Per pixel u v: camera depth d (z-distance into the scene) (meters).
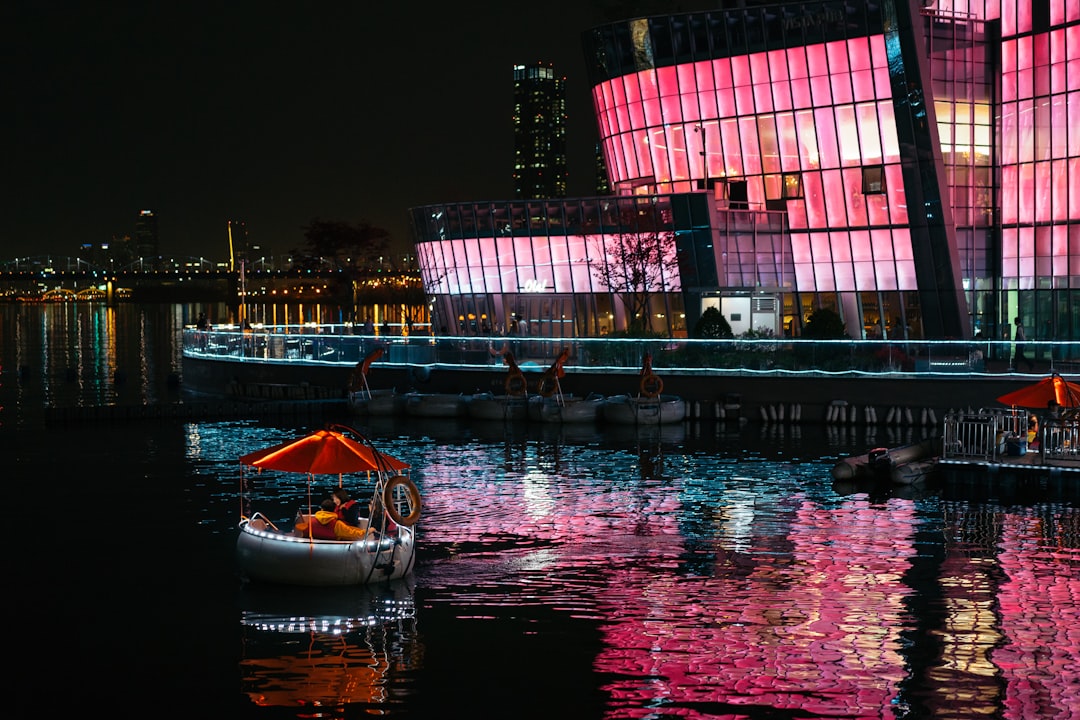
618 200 76.56
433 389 59.19
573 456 42.03
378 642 20.30
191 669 19.02
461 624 21.31
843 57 72.69
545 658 19.47
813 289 76.69
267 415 55.72
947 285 70.69
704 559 26.27
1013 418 37.22
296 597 23.03
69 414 53.09
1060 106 68.50
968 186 72.88
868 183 73.25
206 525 30.11
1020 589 23.64
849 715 17.03
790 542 27.95
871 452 36.53
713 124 79.44
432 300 92.50
